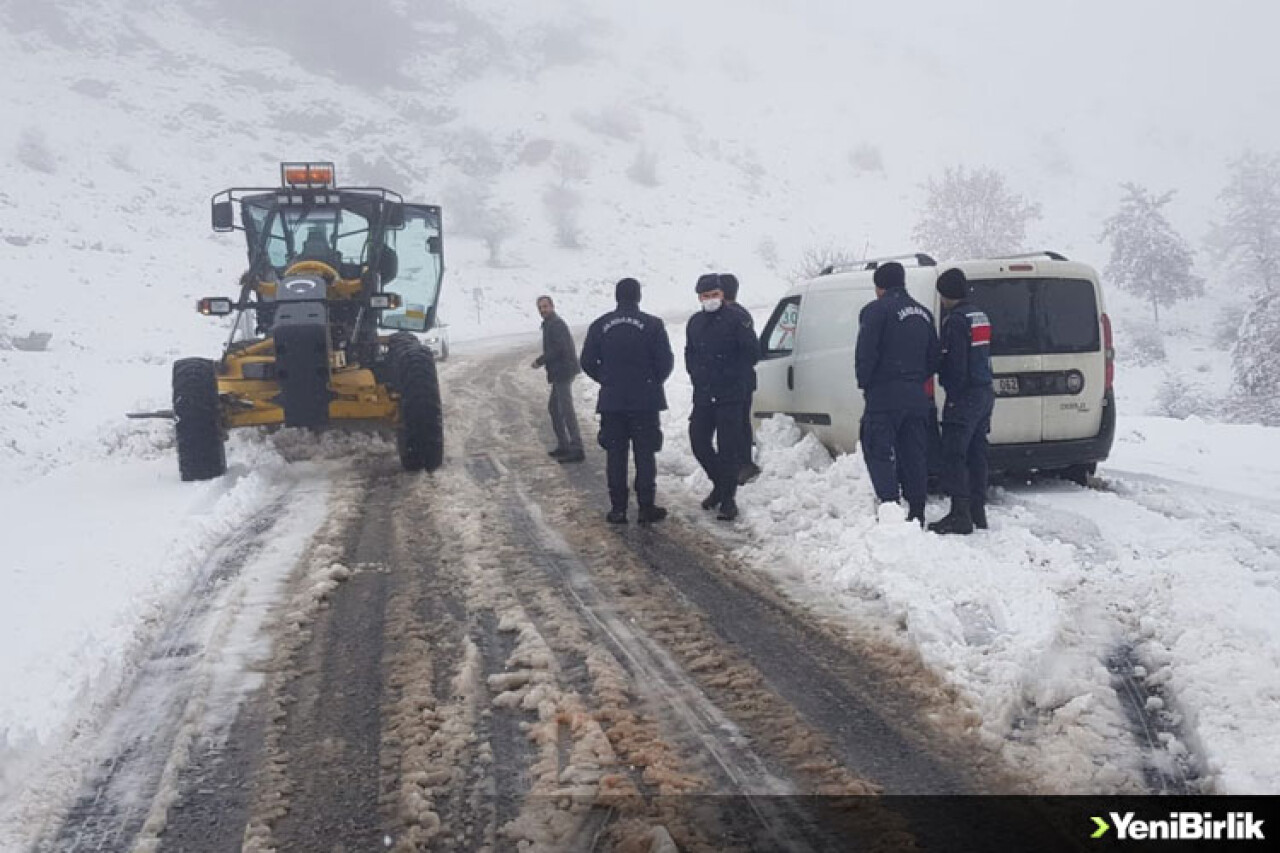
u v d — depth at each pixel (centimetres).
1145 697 416
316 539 691
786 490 772
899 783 351
